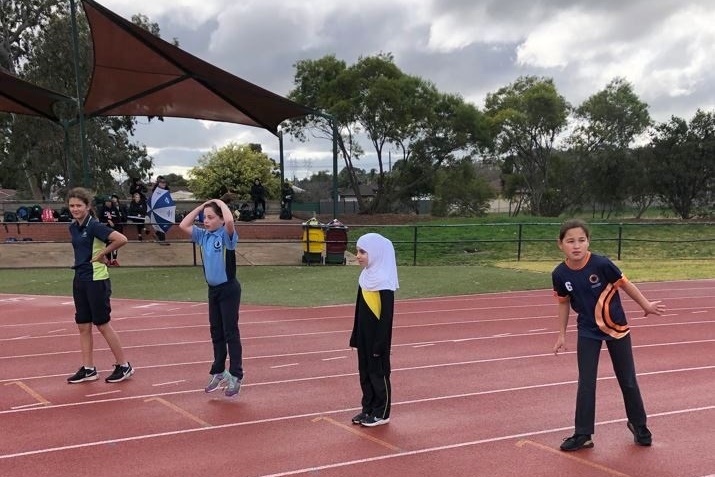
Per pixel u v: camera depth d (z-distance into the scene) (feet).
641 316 35.17
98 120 122.52
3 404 19.22
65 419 17.80
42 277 51.24
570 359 25.20
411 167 128.06
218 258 19.06
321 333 30.19
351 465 14.51
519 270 57.47
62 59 110.32
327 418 17.85
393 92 114.21
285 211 96.89
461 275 53.67
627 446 15.58
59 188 136.36
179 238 76.02
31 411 18.53
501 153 147.84
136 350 26.66
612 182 135.03
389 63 117.91
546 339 29.19
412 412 18.43
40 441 16.12
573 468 14.28
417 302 40.60
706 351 26.63
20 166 122.31
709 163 117.19
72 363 24.49
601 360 24.35
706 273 55.62
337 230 61.00
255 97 51.90
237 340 19.62
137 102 57.52
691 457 14.90
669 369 23.59
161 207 66.69
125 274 52.90
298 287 45.68
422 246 79.10
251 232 77.71
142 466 14.51
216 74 48.06
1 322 33.14
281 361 24.76
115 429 16.97
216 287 19.34
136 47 46.26
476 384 21.52
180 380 21.98
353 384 21.48
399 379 22.18
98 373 22.94
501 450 15.39
